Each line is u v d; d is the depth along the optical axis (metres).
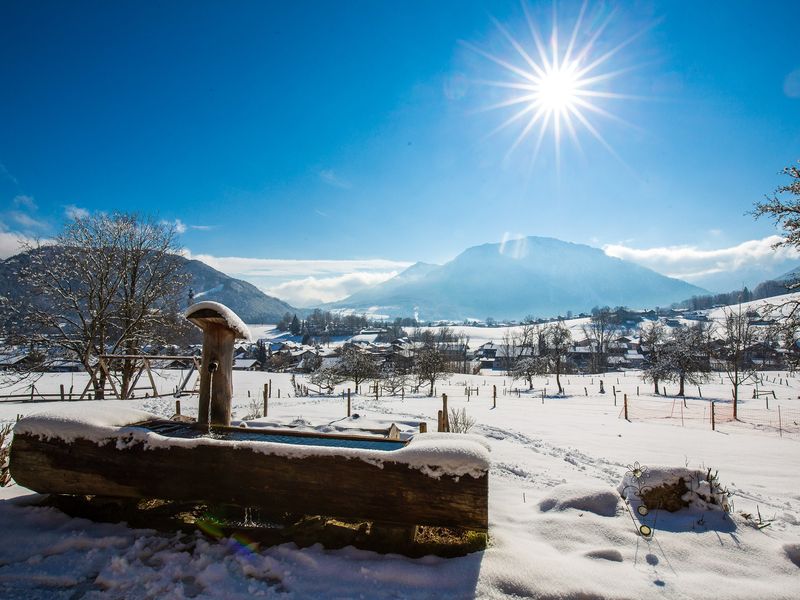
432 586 2.90
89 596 2.75
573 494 4.23
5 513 3.62
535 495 4.93
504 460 6.87
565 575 3.00
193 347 25.52
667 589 2.93
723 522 3.93
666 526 3.86
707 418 19.95
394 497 3.23
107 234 20.06
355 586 2.88
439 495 3.18
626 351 91.31
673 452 10.02
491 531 3.75
